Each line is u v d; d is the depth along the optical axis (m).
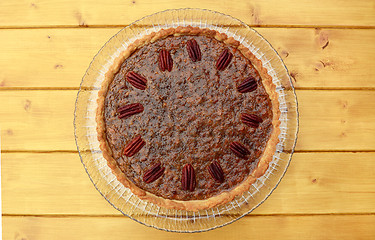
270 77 0.54
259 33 0.58
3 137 0.58
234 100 0.53
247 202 0.55
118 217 0.58
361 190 0.58
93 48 0.59
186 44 0.54
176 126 0.52
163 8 0.59
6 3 0.59
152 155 0.52
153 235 0.57
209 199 0.52
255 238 0.57
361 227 0.58
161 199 0.52
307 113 0.59
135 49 0.54
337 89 0.59
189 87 0.53
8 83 0.59
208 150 0.52
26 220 0.57
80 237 0.57
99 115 0.53
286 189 0.58
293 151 0.54
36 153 0.58
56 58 0.59
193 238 0.57
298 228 0.58
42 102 0.58
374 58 0.59
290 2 0.59
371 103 0.59
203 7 0.59
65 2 0.59
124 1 0.59
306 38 0.59
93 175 0.56
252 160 0.53
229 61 0.54
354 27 0.59
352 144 0.58
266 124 0.53
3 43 0.59
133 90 0.53
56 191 0.58
